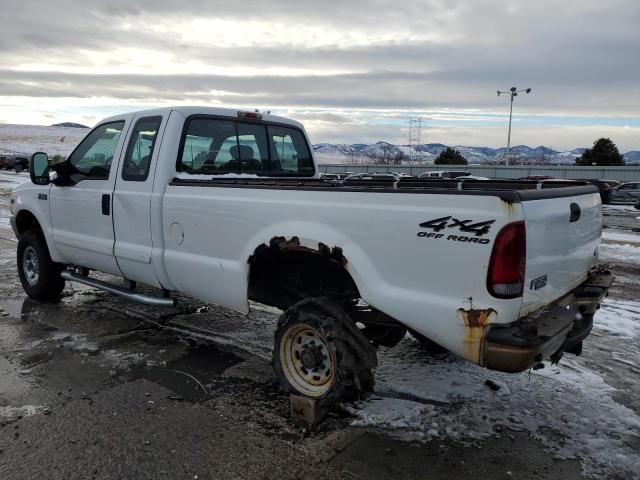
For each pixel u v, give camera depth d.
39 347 4.82
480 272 2.84
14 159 50.81
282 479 2.89
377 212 3.21
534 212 2.92
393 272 3.17
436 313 3.00
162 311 5.98
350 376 3.40
